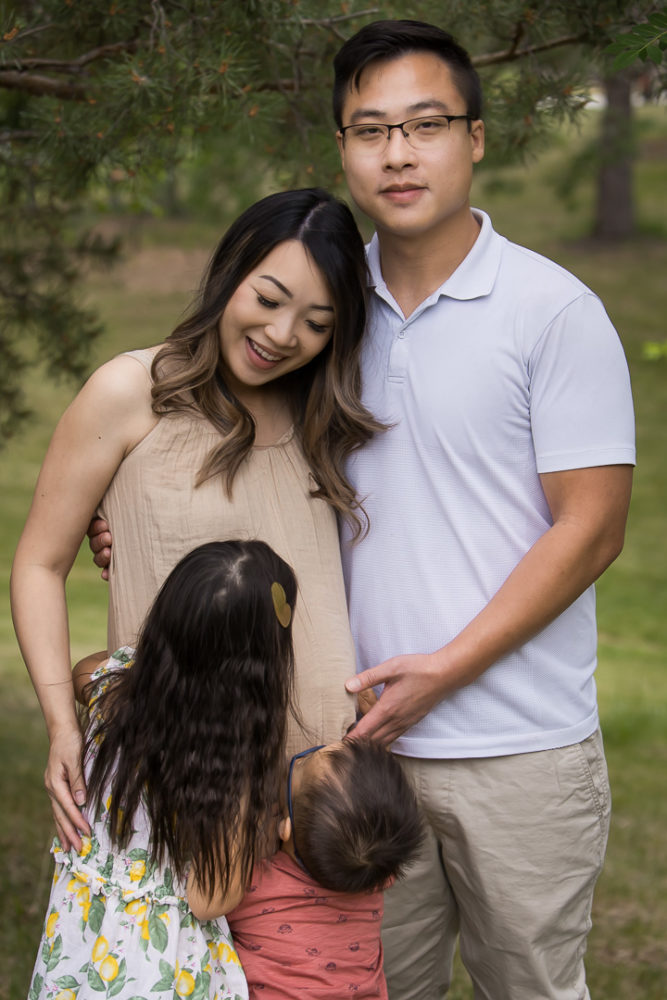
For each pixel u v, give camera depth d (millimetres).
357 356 2301
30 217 4750
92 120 3037
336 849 1984
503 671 2291
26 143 3816
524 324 2209
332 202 2203
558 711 2324
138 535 2174
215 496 2176
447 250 2271
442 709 2314
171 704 2004
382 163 2215
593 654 2430
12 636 7789
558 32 3109
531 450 2254
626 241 20891
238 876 2010
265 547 2074
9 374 4871
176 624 1998
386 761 2070
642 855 4555
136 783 1997
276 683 2035
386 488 2316
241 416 2193
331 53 3240
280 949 2084
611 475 2201
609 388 2193
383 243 2322
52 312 4777
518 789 2305
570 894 2363
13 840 4234
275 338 2156
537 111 3281
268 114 3113
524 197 23766
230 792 1985
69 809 2070
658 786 5449
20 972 3271
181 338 2205
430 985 2582
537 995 2389
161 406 2156
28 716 5902
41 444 13055
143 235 18797
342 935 2107
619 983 3480
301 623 2221
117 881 2006
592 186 23422
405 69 2199
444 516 2277
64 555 2227
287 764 2184
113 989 1938
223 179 9352
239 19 2879
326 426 2287
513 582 2217
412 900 2471
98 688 2143
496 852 2322
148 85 2793
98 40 3240
